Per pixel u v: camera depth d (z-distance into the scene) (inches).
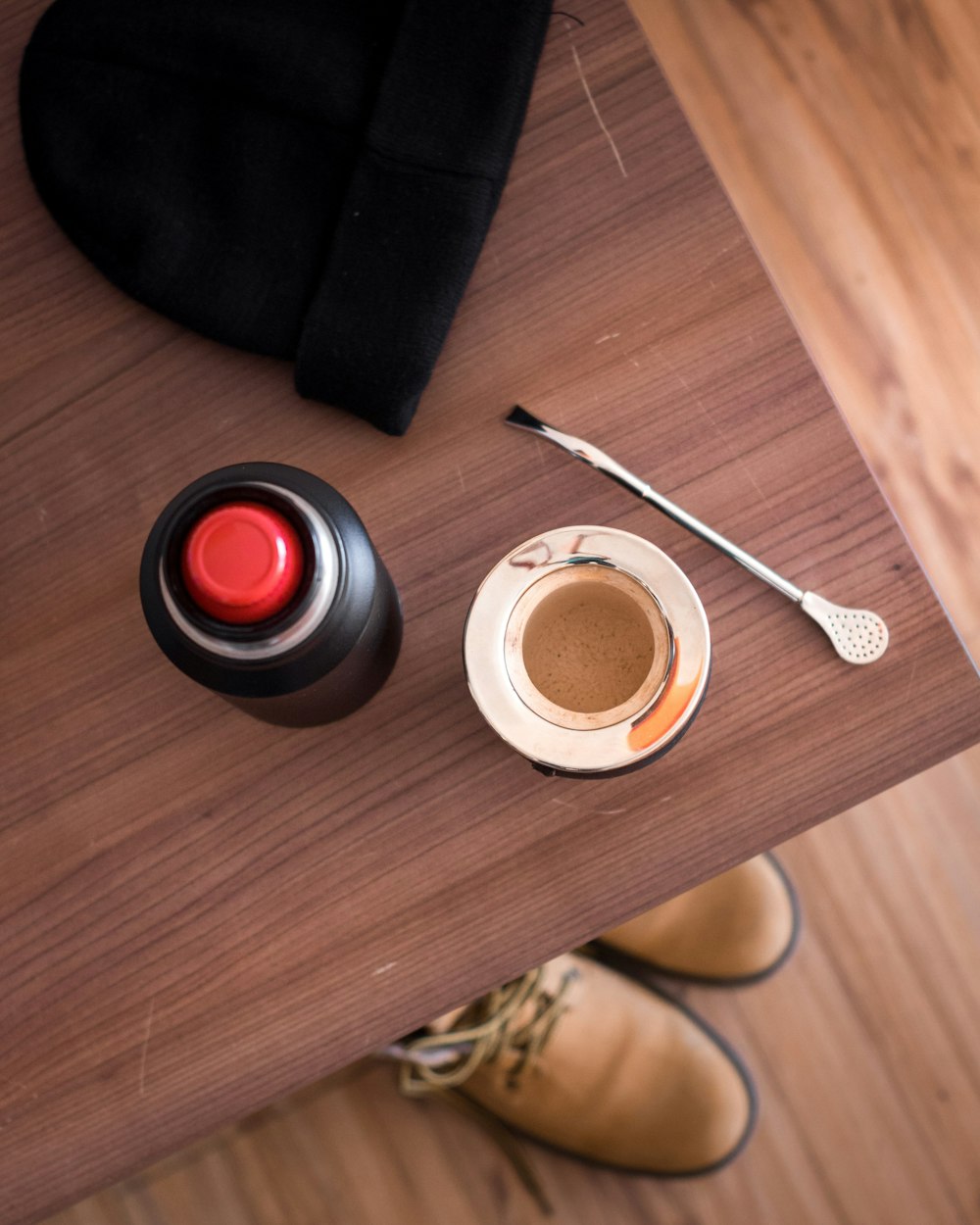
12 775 24.7
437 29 24.7
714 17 44.8
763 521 24.7
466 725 24.4
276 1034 24.1
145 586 20.4
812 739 24.1
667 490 24.8
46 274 25.5
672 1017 39.6
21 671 24.9
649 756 21.6
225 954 24.3
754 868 39.9
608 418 24.9
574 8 25.4
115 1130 24.0
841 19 44.4
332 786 24.5
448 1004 24.0
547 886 24.1
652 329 25.0
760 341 24.9
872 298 43.9
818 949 42.1
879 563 24.5
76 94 25.0
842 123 44.3
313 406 25.1
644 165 25.2
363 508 24.9
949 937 41.8
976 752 42.6
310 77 24.9
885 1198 40.9
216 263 24.8
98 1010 24.2
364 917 24.2
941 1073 41.3
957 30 44.1
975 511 43.0
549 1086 38.6
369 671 22.7
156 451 25.2
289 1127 42.2
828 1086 41.5
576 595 22.5
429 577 24.7
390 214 24.5
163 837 24.5
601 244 25.1
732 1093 39.6
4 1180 24.0
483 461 24.9
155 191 24.9
